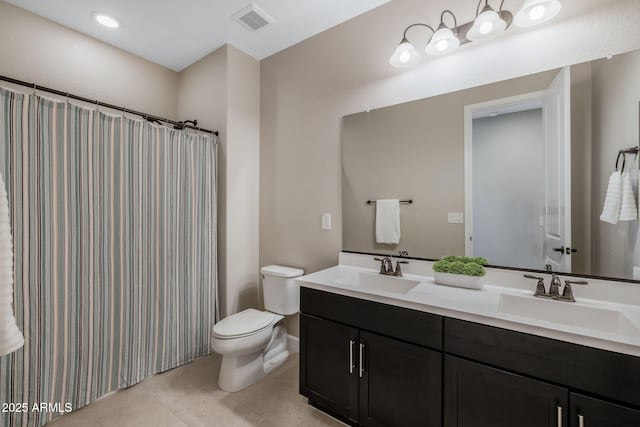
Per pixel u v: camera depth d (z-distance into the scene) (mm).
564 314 1278
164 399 1817
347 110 2107
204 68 2564
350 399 1513
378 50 1963
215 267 2438
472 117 1646
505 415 1095
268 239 2615
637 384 882
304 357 1709
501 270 1546
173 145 2182
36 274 1572
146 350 2039
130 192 1960
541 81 1460
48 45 2037
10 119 1491
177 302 2205
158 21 2094
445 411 1225
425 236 1800
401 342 1341
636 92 1257
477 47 1626
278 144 2531
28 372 1548
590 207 1342
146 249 2037
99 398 1812
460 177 1686
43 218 1598
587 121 1350
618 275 1279
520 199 1520
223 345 1830
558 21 1416
